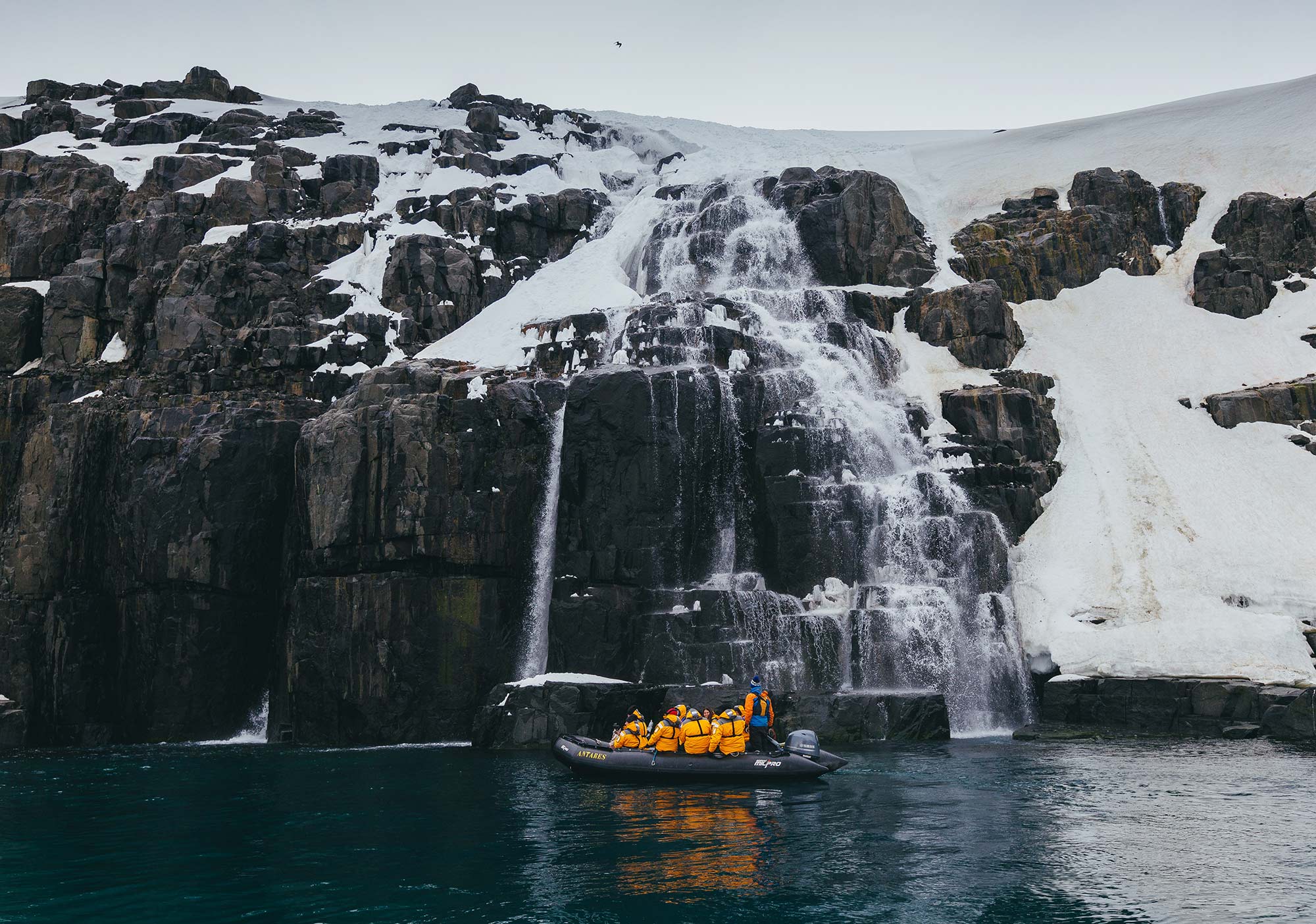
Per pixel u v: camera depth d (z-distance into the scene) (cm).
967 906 1395
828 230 4884
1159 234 5119
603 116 7556
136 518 3819
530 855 1714
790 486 3591
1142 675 3195
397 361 4475
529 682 3247
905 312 4656
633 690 3178
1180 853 1638
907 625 3316
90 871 1658
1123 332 4600
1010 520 3859
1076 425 4225
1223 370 4284
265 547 3888
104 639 3906
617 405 3581
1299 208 4784
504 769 2714
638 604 3453
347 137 6328
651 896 1467
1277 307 4559
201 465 3800
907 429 4025
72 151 5838
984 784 2278
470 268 4916
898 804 2075
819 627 3300
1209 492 3784
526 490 3722
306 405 4188
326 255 4981
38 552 3881
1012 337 4591
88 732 3775
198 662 3769
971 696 3356
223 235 4975
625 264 5200
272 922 1384
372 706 3462
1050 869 1560
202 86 7031
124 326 4753
